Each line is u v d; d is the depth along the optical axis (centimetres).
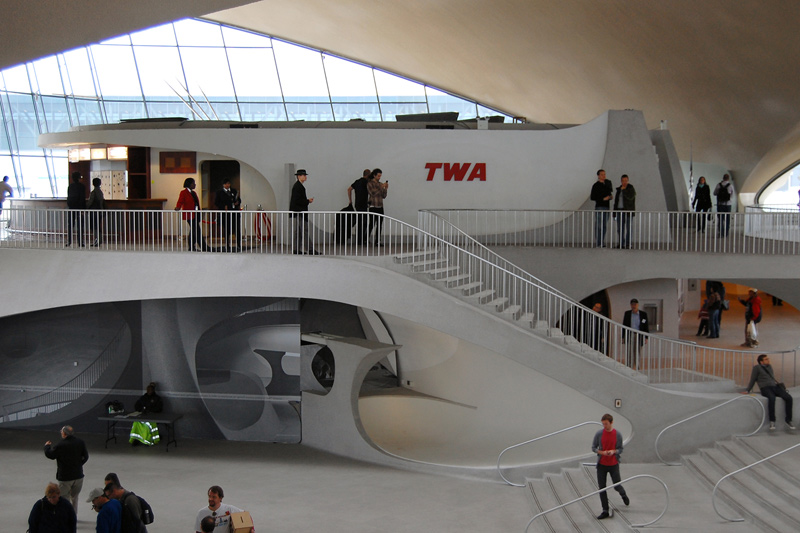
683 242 1633
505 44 2453
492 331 1261
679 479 1123
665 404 1240
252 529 800
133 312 1455
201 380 1445
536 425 1465
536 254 1585
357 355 1334
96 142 1802
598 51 2264
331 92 3145
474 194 1727
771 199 2970
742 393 1274
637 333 1309
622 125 1698
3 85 2944
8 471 1262
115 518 766
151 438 1416
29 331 1492
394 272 1284
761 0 1641
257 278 1316
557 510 1052
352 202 1727
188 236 1351
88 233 1403
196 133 1748
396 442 1529
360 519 1048
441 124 1761
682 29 1922
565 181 1716
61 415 1491
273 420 1436
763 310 2427
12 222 1766
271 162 1727
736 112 2308
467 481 1245
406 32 2586
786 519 890
